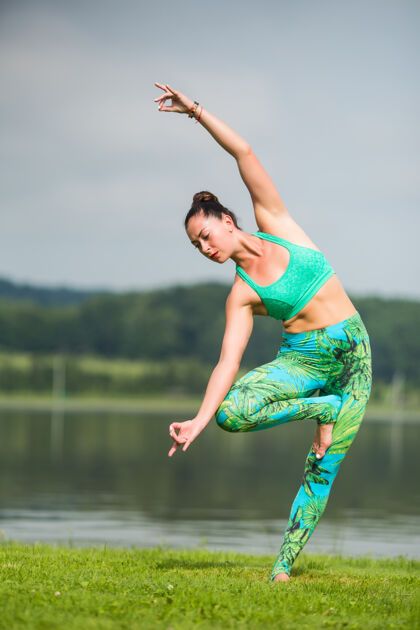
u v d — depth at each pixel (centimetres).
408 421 15750
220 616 716
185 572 987
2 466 4903
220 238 902
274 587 860
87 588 825
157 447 6869
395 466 5709
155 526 2614
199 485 4184
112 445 6869
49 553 1240
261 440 8919
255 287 907
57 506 3120
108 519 2769
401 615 760
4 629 656
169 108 924
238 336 908
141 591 819
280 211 923
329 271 916
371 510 3228
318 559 1417
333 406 912
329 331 909
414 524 2781
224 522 2781
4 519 2683
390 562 1391
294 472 5078
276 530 2584
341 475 4956
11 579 869
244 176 922
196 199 922
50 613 706
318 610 763
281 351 944
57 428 9038
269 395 888
